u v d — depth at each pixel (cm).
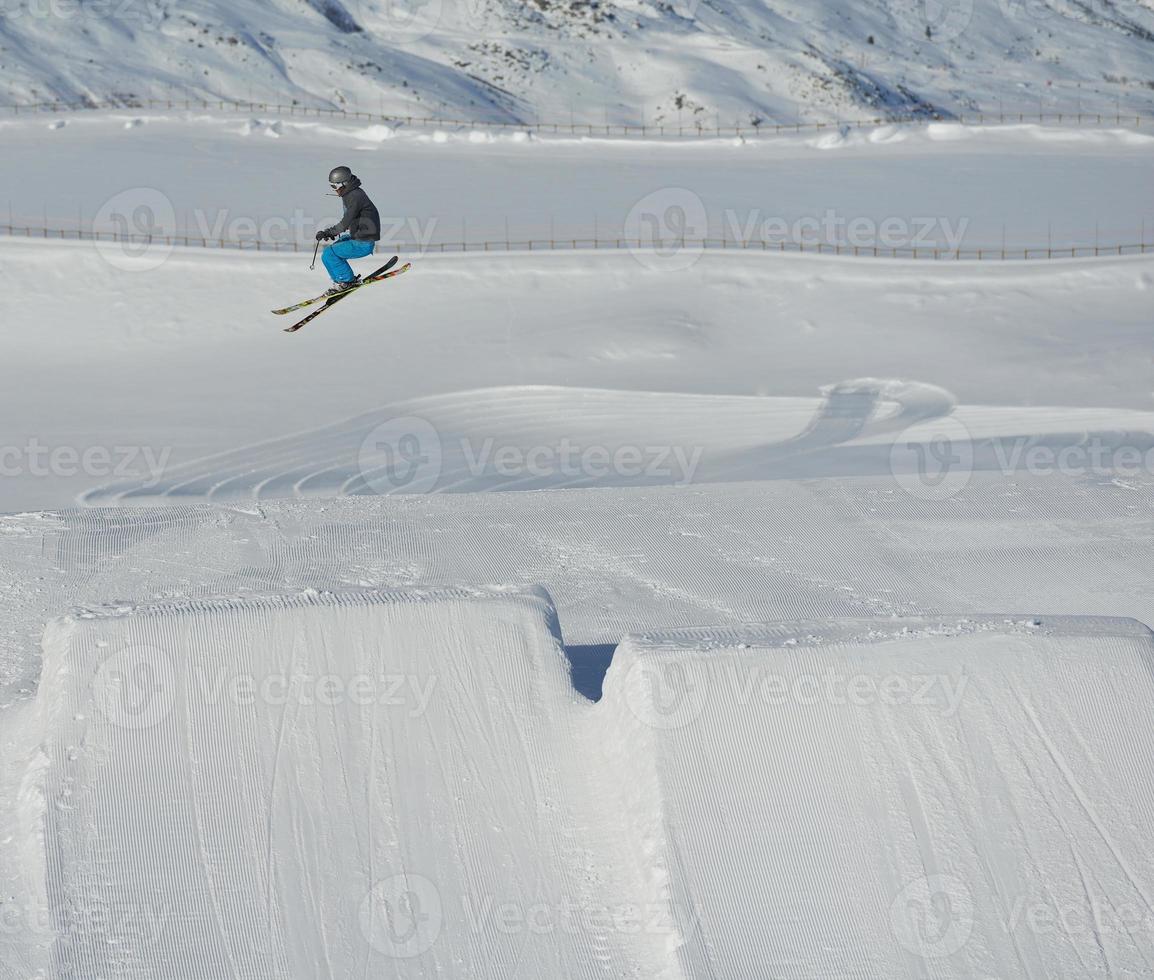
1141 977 1501
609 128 10506
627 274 6869
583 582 3119
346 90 10719
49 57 10600
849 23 12988
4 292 6475
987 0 13775
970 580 3139
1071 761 1702
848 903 1562
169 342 6250
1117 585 3100
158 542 3328
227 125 9588
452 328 6391
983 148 9756
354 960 1546
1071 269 6869
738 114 10638
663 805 1644
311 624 1942
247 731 1792
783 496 3762
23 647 2656
